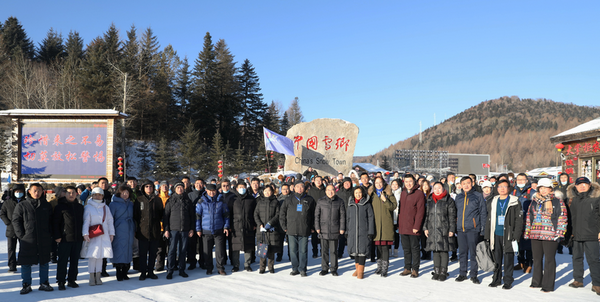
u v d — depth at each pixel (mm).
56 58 56312
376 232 7773
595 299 6012
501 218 6906
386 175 20094
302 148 22250
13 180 22281
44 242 6500
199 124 53531
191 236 8000
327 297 6168
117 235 7211
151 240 7492
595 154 15312
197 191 8602
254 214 8383
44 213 6562
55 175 22297
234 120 57750
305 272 7875
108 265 9008
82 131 22391
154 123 50594
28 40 64000
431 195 7727
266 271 8391
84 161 22234
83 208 6961
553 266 6562
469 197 7363
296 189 8156
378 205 7875
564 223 6473
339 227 8008
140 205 7473
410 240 7859
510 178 11023
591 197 6547
